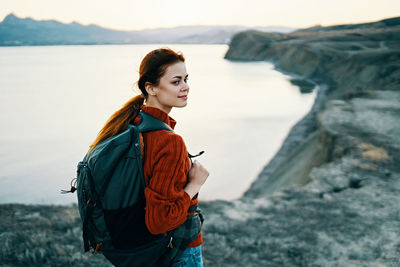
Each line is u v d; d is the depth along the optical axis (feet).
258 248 24.12
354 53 368.68
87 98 372.99
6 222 25.99
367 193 35.94
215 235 26.35
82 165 4.35
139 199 4.14
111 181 3.99
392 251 22.68
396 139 60.44
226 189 108.06
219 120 234.99
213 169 130.31
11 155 168.04
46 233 23.49
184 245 4.72
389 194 35.17
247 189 106.11
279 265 21.33
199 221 5.04
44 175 135.85
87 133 219.61
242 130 197.98
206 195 103.81
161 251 4.46
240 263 21.56
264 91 376.07
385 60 269.23
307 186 39.88
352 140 61.82
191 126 219.61
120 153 4.00
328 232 26.81
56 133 219.82
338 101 104.99
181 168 4.08
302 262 21.68
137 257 4.28
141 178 4.07
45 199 108.06
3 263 18.17
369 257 22.29
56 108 316.19
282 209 32.99
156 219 3.89
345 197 35.27
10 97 384.68
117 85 481.46
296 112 238.89
